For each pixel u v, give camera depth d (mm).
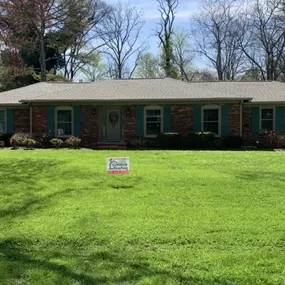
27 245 4773
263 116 20734
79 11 35906
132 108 20734
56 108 21094
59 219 5777
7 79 34062
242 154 14258
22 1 26406
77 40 39844
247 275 3787
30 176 9305
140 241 4812
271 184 8102
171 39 43500
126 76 48594
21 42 27375
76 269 3957
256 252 4395
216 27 44625
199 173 9406
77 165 10828
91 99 20375
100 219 5734
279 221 5551
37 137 20969
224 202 6691
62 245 4762
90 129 20953
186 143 19609
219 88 22750
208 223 5477
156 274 3834
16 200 7039
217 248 4559
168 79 23484
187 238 4883
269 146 19859
